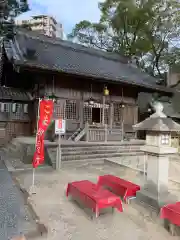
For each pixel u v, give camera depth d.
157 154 4.13
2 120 12.48
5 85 13.98
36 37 15.45
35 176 6.42
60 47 16.17
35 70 10.16
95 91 13.38
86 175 6.75
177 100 17.70
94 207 3.59
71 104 12.48
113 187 4.90
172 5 18.50
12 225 3.29
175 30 19.69
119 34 23.53
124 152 10.29
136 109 15.12
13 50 11.16
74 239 3.08
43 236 3.07
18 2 10.90
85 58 16.12
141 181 6.06
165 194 4.18
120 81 12.33
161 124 4.06
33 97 12.77
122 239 3.15
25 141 9.84
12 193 4.74
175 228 3.28
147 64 24.14
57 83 12.01
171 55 20.47
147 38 21.28
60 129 7.28
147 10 19.61
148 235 3.30
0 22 11.66
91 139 11.21
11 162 8.33
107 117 13.84
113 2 20.89
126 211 4.17
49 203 4.35
